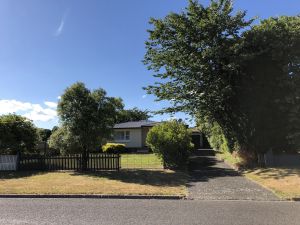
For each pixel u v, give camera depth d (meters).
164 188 13.84
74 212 9.84
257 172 17.94
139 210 10.05
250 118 21.06
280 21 20.17
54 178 17.31
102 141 20.98
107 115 21.00
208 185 14.68
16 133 22.56
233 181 15.75
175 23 22.47
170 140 20.81
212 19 21.48
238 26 21.69
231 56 20.17
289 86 19.31
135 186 14.36
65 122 20.55
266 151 20.88
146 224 8.30
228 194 12.67
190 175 18.09
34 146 23.89
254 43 20.28
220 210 9.97
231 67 19.94
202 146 49.50
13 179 17.20
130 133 45.47
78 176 18.00
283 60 19.55
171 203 11.26
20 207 10.74
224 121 23.50
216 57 21.02
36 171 20.61
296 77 19.25
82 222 8.57
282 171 17.16
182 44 22.47
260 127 20.81
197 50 22.23
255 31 20.58
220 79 21.41
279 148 20.78
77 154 20.94
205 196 12.38
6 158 21.28
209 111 23.38
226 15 21.62
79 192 13.05
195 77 22.00
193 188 13.97
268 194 12.58
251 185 14.55
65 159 20.95
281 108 19.33
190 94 22.86
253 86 20.38
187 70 22.33
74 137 20.25
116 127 45.38
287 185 13.91
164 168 21.03
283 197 11.85
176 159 20.89
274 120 20.53
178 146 20.88
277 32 19.81
